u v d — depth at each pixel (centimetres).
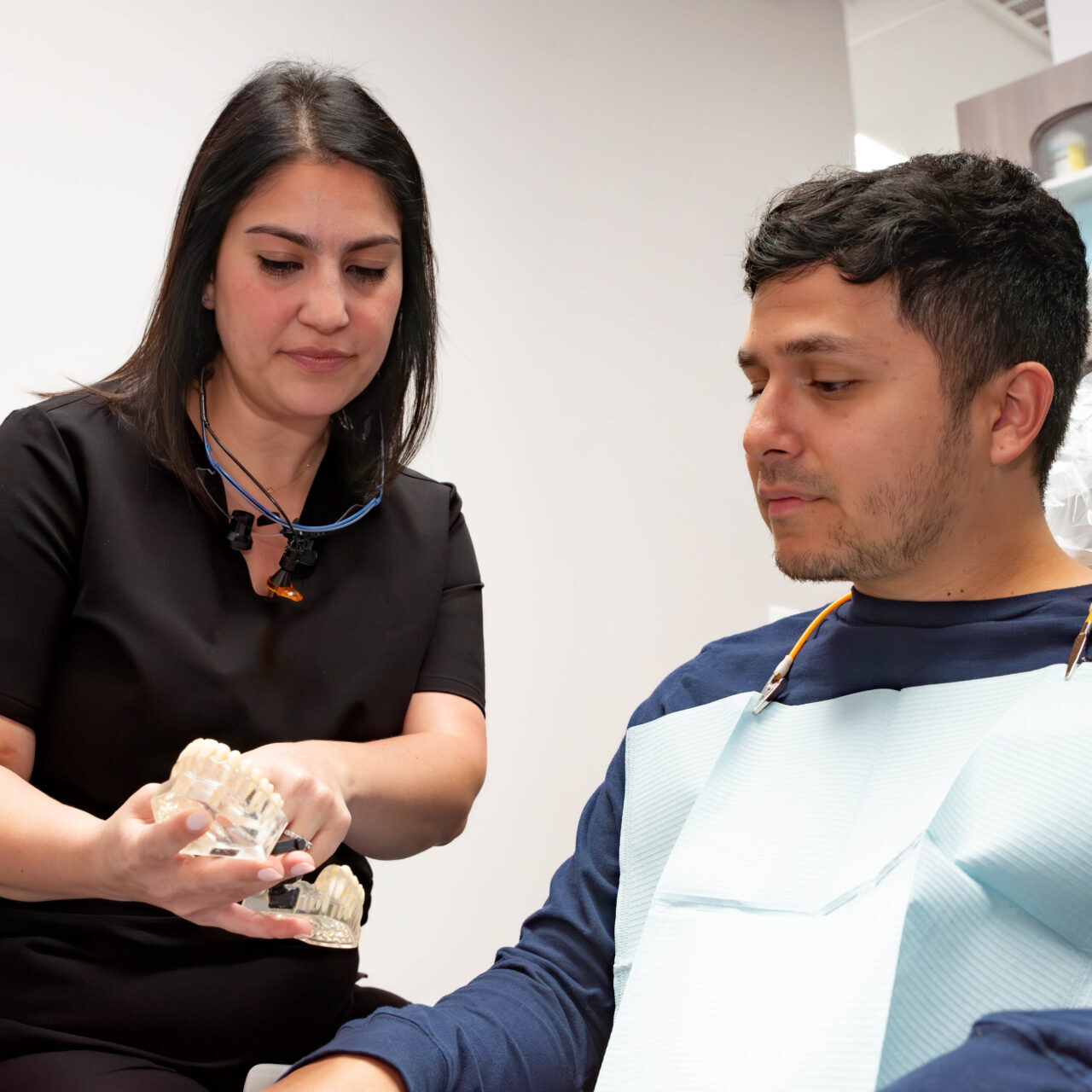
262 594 125
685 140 337
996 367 88
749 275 94
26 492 117
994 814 78
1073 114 258
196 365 124
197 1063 109
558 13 313
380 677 127
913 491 88
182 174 246
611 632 301
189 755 84
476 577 144
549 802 284
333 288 116
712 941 86
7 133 226
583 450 302
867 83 448
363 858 128
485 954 269
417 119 281
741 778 95
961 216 87
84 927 109
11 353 223
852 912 80
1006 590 93
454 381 280
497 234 293
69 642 117
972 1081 51
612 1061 85
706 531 324
